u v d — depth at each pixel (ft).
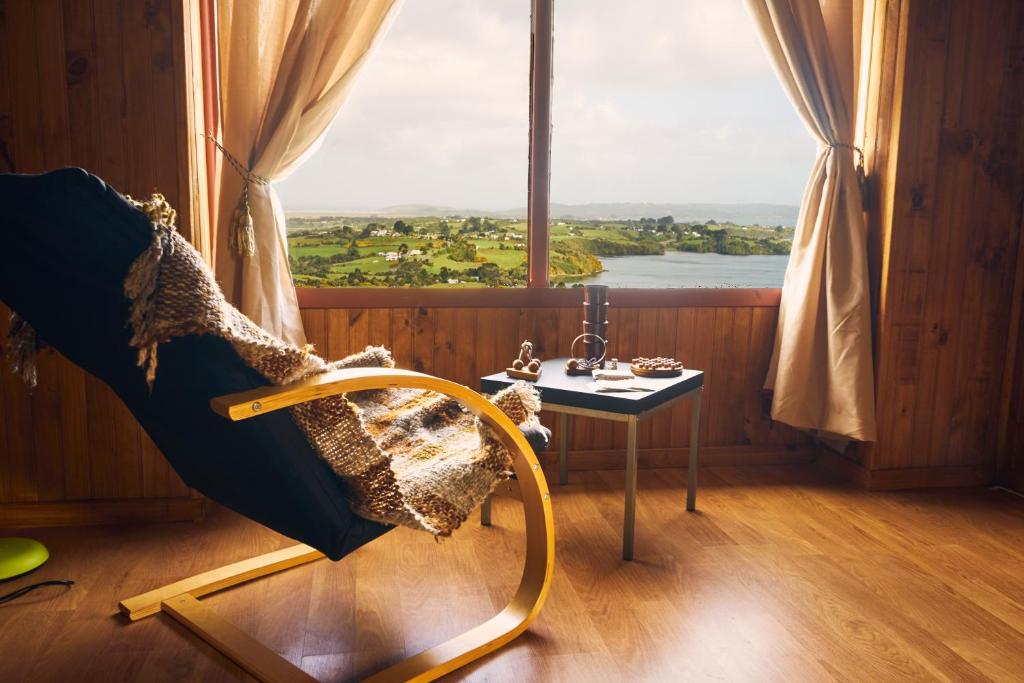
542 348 9.45
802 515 8.33
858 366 8.93
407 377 4.89
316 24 7.87
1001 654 5.59
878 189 9.00
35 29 7.07
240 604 6.23
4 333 7.48
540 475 5.82
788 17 8.74
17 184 3.68
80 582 6.59
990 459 9.45
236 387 4.34
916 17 8.46
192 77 7.56
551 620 6.02
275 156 7.96
